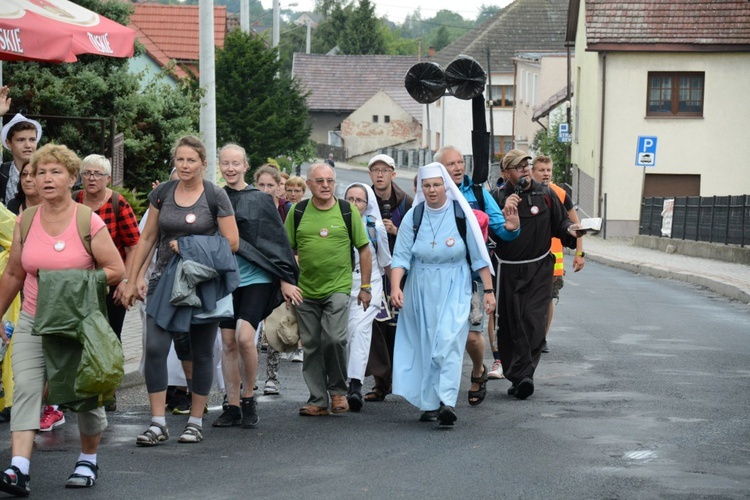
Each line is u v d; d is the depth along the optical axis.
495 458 8.80
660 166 50.66
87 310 7.62
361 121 118.69
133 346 14.38
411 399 10.39
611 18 50.47
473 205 11.58
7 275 7.98
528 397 11.66
